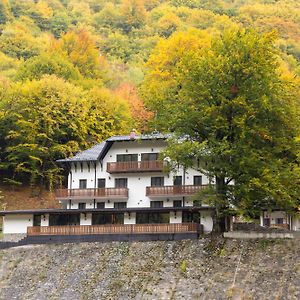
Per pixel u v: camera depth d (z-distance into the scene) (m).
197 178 77.94
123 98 121.19
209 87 64.31
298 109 64.12
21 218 76.00
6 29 175.88
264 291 52.69
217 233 65.69
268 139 63.59
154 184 79.62
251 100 62.84
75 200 82.44
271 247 59.53
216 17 199.12
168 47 115.06
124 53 184.75
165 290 55.72
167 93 68.62
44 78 110.44
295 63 150.12
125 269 60.56
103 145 87.81
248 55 63.72
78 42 149.75
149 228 68.00
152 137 78.81
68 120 104.06
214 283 55.28
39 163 102.69
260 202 63.84
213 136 62.91
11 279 62.62
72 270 62.19
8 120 105.12
